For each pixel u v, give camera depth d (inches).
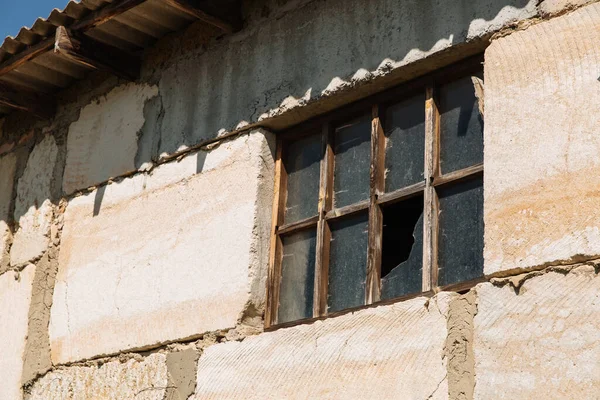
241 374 248.8
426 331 212.8
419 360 211.8
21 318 324.8
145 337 279.4
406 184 241.4
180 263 279.1
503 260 204.8
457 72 236.1
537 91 211.5
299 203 266.2
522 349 196.1
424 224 230.7
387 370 216.8
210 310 265.0
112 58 309.1
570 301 192.5
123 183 308.2
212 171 281.1
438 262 227.5
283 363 239.8
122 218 303.3
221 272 266.7
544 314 195.2
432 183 233.1
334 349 229.5
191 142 289.9
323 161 260.5
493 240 207.9
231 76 286.0
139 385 274.7
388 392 214.7
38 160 344.8
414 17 241.8
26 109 338.6
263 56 278.5
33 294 323.9
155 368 272.4
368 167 251.8
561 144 203.8
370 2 254.2
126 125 314.3
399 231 242.4
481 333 203.2
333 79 255.1
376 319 223.9
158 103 305.9
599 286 189.6
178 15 296.2
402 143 245.6
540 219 202.1
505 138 213.5
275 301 260.4
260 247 263.9
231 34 290.7
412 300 218.5
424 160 237.6
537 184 204.8
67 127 337.1
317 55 262.7
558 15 213.3
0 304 335.6
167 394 265.6
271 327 254.8
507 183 209.8
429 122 238.1
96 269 304.8
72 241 318.0
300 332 239.3
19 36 302.0
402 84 246.4
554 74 209.9
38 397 306.3
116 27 301.9
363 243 246.5
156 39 311.9
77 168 326.6
